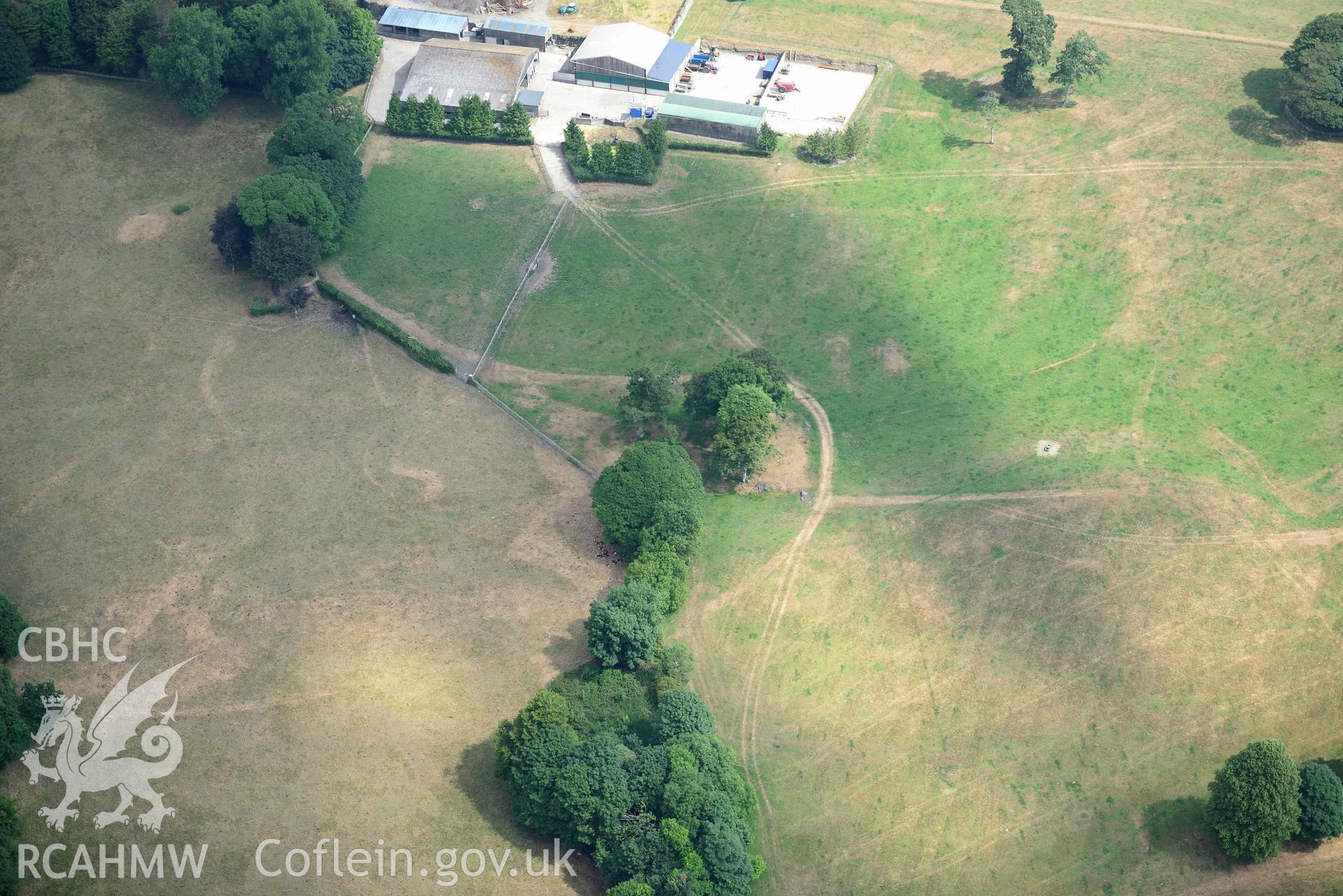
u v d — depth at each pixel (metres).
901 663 194.75
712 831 164.12
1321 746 184.25
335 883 167.38
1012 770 182.12
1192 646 195.88
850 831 175.50
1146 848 174.50
